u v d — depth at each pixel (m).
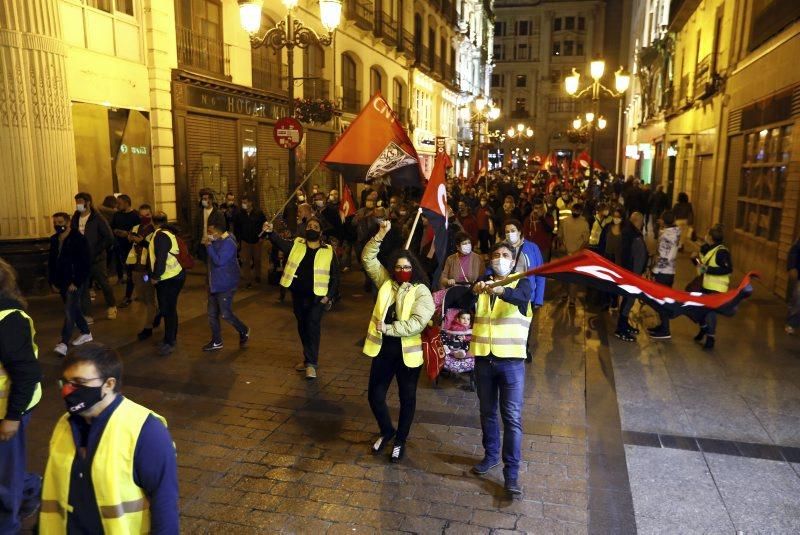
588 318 9.75
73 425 2.45
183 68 14.41
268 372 7.00
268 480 4.63
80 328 7.72
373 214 11.93
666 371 7.16
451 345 6.49
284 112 18.95
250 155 17.38
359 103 25.28
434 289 5.66
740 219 14.56
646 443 5.29
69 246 7.39
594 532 4.01
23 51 10.22
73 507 2.38
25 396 3.33
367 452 5.10
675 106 25.02
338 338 8.44
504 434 4.45
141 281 8.03
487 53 52.97
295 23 11.34
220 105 15.75
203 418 5.73
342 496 4.42
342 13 22.47
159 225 7.50
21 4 10.11
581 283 4.01
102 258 9.01
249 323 9.16
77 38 11.55
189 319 9.29
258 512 4.21
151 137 13.67
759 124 13.03
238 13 16.39
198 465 4.85
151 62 13.38
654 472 4.80
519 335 4.48
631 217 9.05
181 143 14.30
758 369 7.24
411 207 11.40
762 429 5.59
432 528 4.04
